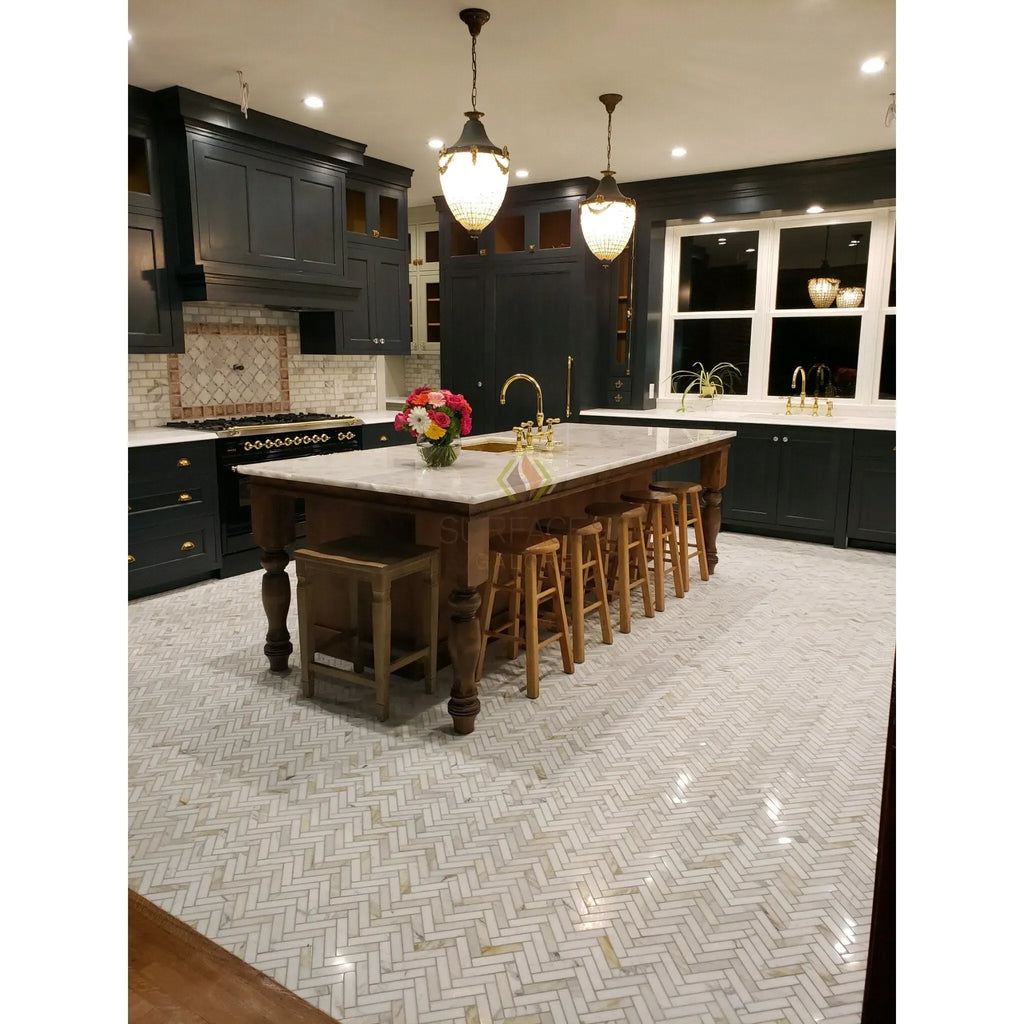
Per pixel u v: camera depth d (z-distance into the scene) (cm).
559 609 334
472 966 174
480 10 327
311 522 353
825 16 330
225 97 440
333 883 201
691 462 620
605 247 438
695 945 181
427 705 305
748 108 450
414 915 190
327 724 289
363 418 576
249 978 166
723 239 658
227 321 531
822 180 566
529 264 659
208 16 336
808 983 170
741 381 669
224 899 194
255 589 455
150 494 429
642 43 360
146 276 443
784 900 196
